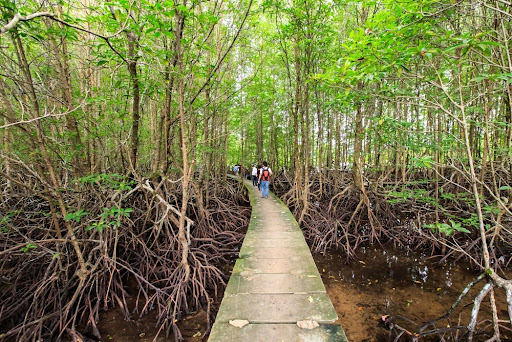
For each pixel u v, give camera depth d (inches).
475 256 214.5
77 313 157.6
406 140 210.4
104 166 231.9
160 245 221.8
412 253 255.4
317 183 483.8
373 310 162.9
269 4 245.9
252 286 129.9
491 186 269.4
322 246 273.6
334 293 185.3
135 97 181.2
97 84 233.8
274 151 654.5
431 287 188.2
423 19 113.7
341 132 498.9
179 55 139.4
